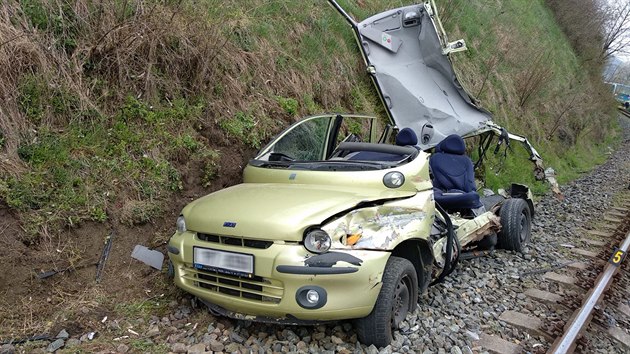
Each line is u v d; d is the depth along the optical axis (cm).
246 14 744
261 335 381
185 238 385
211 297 369
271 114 685
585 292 558
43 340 357
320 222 354
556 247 753
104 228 453
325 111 806
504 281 573
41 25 496
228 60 652
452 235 496
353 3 1047
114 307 408
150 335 376
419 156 482
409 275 402
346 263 341
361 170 450
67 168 456
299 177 454
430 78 959
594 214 1018
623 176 1633
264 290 348
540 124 1670
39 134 462
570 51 2602
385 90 912
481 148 1048
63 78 492
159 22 566
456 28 1388
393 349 373
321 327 397
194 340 372
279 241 345
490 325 456
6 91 446
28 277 394
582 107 2184
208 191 560
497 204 709
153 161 516
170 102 572
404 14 942
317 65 831
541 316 488
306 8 887
